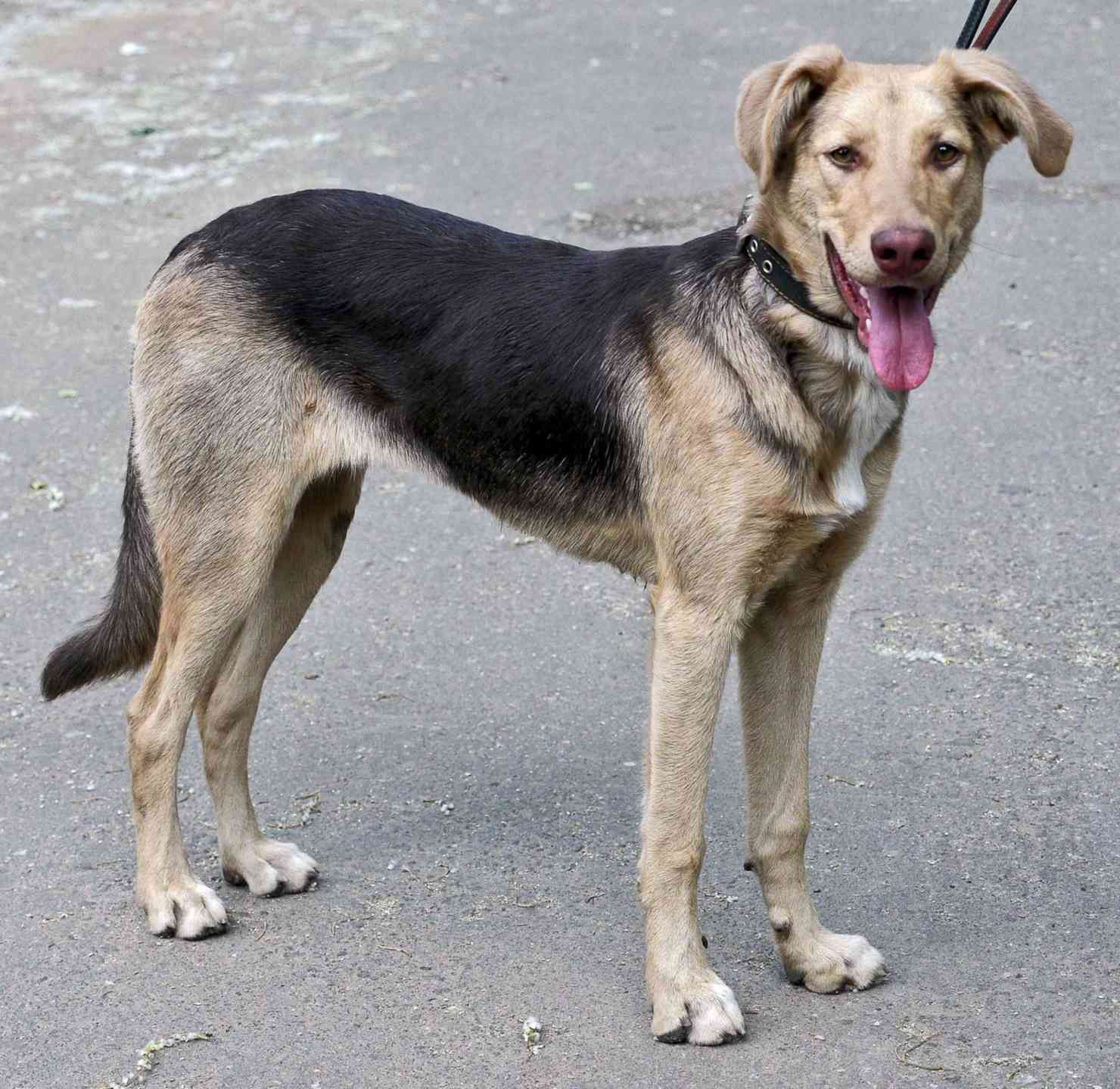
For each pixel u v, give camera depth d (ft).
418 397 16.83
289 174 41.65
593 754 20.02
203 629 16.93
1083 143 43.27
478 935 16.48
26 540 25.82
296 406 17.06
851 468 14.89
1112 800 18.33
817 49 14.39
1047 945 15.83
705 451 14.76
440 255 17.06
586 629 23.17
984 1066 14.07
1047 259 36.04
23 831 18.45
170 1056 14.57
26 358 32.42
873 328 13.94
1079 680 20.98
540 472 16.39
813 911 15.66
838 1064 14.26
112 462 28.40
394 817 18.81
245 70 52.39
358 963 16.03
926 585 23.71
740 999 15.40
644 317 15.57
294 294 16.98
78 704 21.43
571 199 38.40
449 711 21.12
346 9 60.70
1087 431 28.27
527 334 16.28
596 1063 14.39
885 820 18.22
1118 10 57.31
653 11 58.08
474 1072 14.28
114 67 53.26
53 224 39.42
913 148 13.96
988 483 26.68
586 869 17.67
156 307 17.29
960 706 20.52
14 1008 15.31
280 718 21.04
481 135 44.29
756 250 14.75
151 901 16.65
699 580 14.87
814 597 15.48
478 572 25.00
